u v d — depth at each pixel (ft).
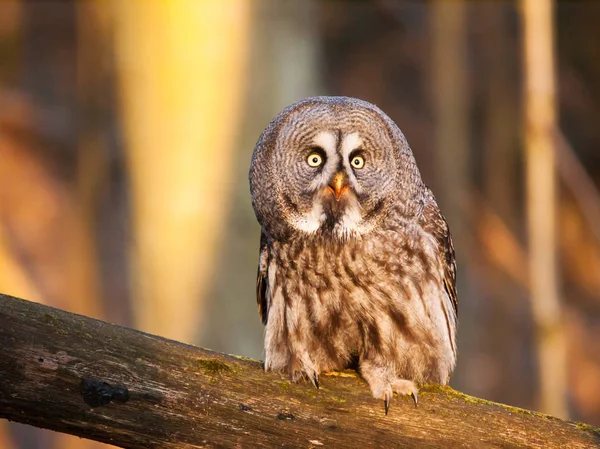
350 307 29.09
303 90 43.55
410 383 25.62
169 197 41.83
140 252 42.57
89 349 23.29
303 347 29.50
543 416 25.46
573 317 93.91
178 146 41.75
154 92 41.83
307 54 43.83
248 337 41.96
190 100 41.60
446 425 25.13
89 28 75.05
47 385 22.85
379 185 28.81
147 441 23.77
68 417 23.16
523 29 44.62
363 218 28.73
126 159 43.47
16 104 116.37
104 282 89.51
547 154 45.39
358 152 28.63
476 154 106.32
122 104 43.24
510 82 100.01
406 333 29.17
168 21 41.37
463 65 76.69
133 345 23.81
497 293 87.76
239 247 41.91
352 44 120.26
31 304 23.29
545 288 46.73
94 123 76.95
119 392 23.31
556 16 112.68
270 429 24.49
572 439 25.09
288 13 42.70
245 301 41.98
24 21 121.08
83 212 76.07
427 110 116.16
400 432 25.04
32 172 110.52
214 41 41.47
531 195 45.78
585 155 113.29
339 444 24.86
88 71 75.77
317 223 28.78
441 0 75.46
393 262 28.96
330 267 28.89
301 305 29.43
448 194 73.82
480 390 82.33
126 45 42.42
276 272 30.07
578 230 100.73
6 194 106.73
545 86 44.80
